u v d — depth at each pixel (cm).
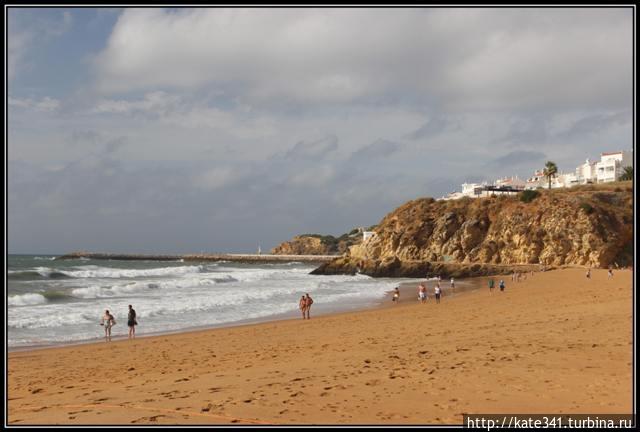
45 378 1481
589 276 5916
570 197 8894
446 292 5222
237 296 4397
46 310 3372
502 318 2297
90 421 840
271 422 801
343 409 869
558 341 1480
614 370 1073
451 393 948
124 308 3522
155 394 1060
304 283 6569
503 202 9462
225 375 1282
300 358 1523
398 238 9719
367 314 3125
